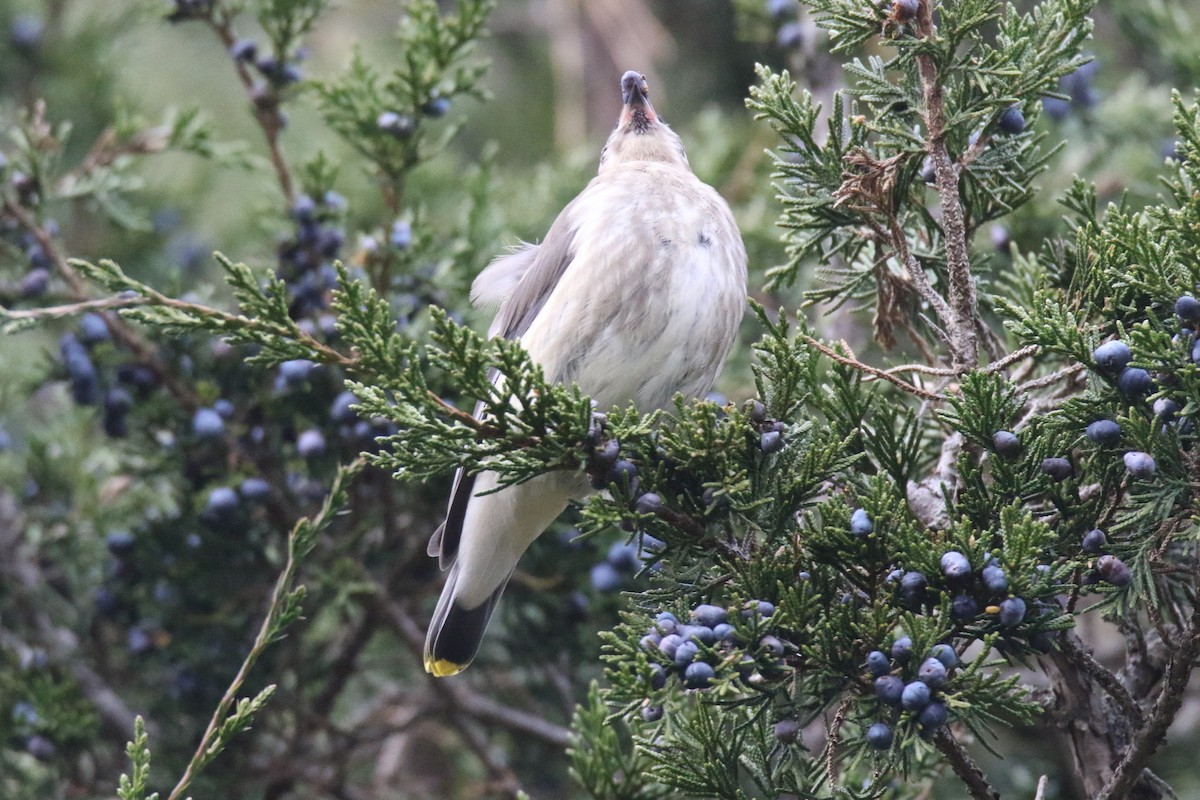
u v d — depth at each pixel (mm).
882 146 7508
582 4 15664
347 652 11203
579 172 13570
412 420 6367
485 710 11664
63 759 10836
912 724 5914
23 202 10859
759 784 6668
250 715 7414
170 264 14148
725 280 8570
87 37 14320
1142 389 6020
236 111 16547
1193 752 11336
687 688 6090
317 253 10898
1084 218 7883
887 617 6215
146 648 11086
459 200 13484
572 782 12305
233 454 10695
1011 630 6125
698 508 6750
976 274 7906
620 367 8422
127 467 10938
